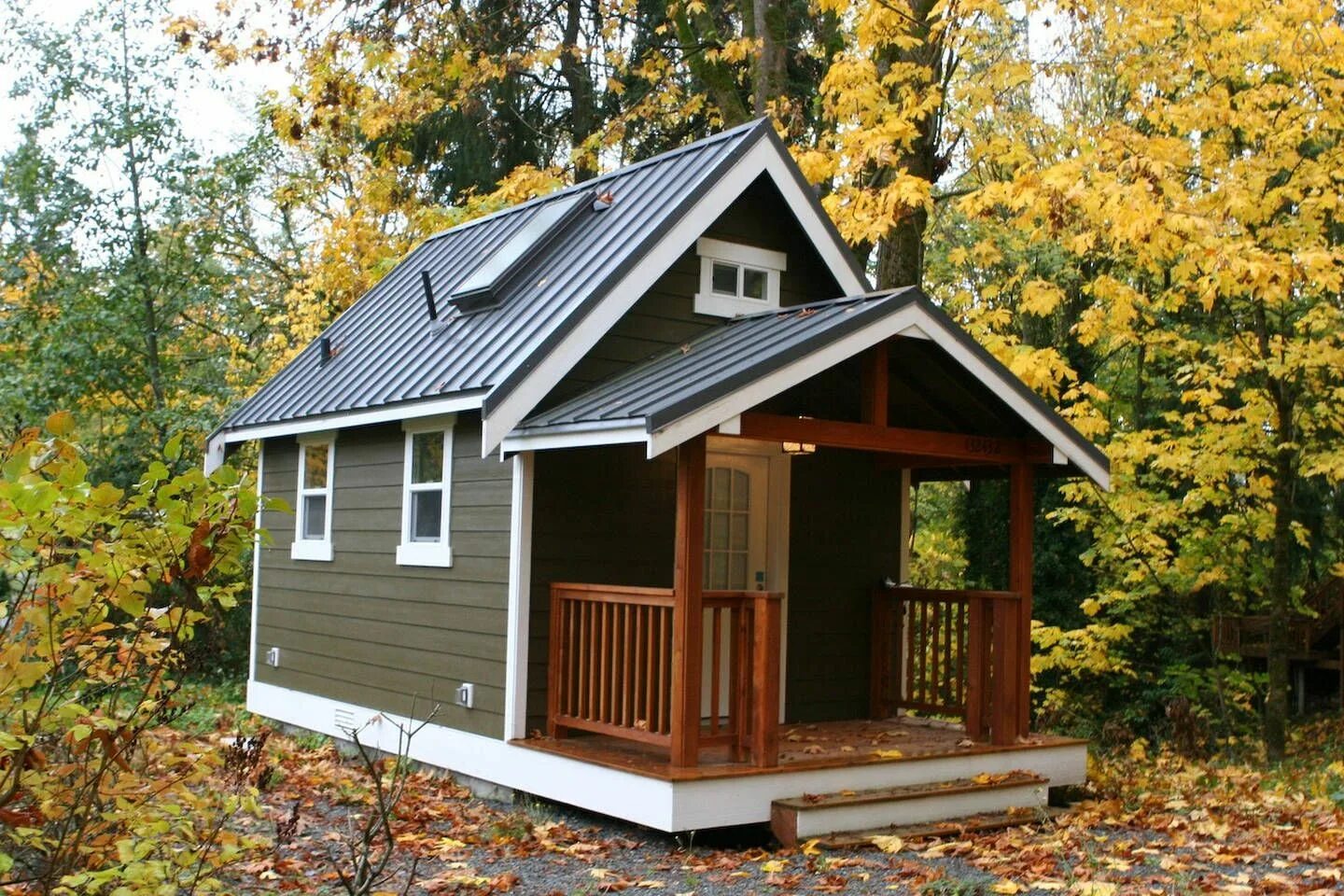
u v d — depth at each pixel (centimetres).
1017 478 1035
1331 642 2078
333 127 1789
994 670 1025
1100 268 1739
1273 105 1334
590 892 720
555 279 1095
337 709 1235
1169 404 1819
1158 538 1516
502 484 1010
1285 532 1437
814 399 1068
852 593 1186
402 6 1767
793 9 2042
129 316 1962
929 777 959
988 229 1753
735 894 724
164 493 473
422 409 1049
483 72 1855
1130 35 1312
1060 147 1443
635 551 1038
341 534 1257
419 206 2066
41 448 475
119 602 467
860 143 1322
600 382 1014
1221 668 1670
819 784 900
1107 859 810
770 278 1154
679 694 852
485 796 1016
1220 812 996
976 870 791
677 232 1033
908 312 920
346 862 762
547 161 2350
